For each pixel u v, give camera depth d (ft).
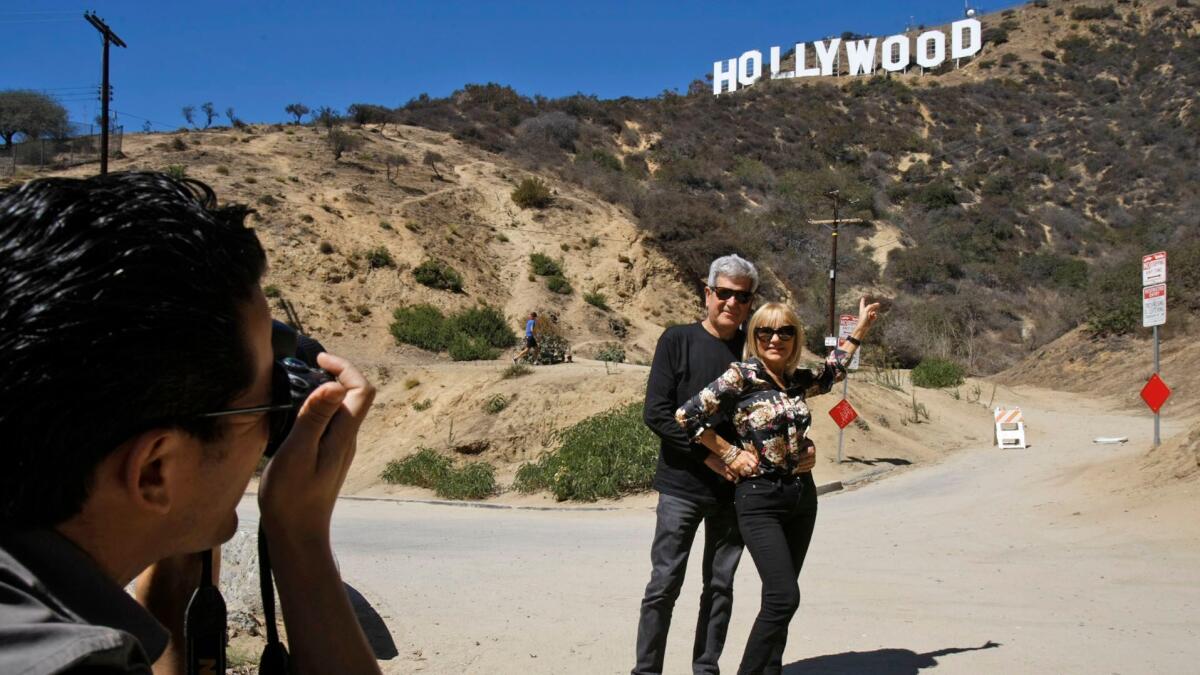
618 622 19.06
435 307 128.16
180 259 2.57
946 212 216.54
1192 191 220.64
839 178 217.56
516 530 41.11
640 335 139.64
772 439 12.98
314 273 127.65
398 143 190.39
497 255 149.18
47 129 184.14
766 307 13.56
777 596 12.62
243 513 39.40
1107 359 118.62
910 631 18.45
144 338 2.45
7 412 2.33
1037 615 19.95
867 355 137.08
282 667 3.43
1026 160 248.93
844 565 27.35
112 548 2.71
